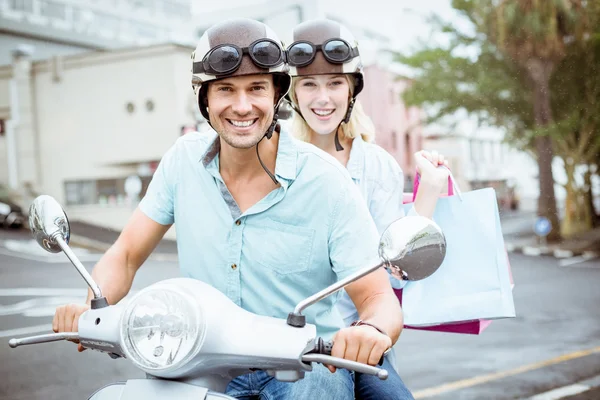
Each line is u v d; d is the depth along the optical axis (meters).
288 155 1.82
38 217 1.81
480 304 2.52
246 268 1.84
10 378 6.16
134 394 1.56
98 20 34.12
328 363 1.46
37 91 28.25
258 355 1.50
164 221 2.01
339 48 2.64
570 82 21.17
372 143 2.84
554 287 12.71
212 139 1.86
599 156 23.22
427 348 7.23
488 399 5.31
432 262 1.50
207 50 1.69
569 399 5.27
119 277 1.97
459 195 2.61
